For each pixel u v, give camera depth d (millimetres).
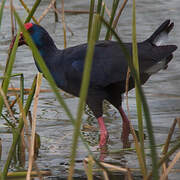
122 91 10062
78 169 7918
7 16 18141
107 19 17234
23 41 10008
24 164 8164
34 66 14125
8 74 6602
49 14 18484
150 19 17734
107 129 10125
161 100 11469
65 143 9266
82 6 19141
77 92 10281
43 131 9859
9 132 9781
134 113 10977
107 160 8320
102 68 9773
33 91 7277
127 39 15750
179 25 16969
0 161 8344
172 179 7211
